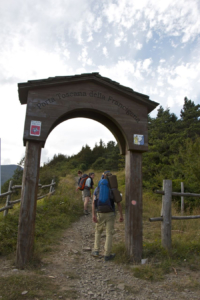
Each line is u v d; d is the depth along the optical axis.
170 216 4.67
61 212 7.62
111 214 4.39
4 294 2.75
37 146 4.07
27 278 3.19
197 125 23.17
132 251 4.20
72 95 4.36
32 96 4.16
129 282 3.44
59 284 3.20
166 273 3.77
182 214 7.88
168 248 4.52
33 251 3.90
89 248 4.86
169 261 4.08
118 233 6.04
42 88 4.24
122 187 14.27
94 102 4.45
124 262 4.11
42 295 2.84
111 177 4.53
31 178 3.94
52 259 4.09
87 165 38.59
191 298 3.06
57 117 4.20
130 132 4.55
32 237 3.81
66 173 30.59
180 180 10.05
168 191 4.73
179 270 3.87
